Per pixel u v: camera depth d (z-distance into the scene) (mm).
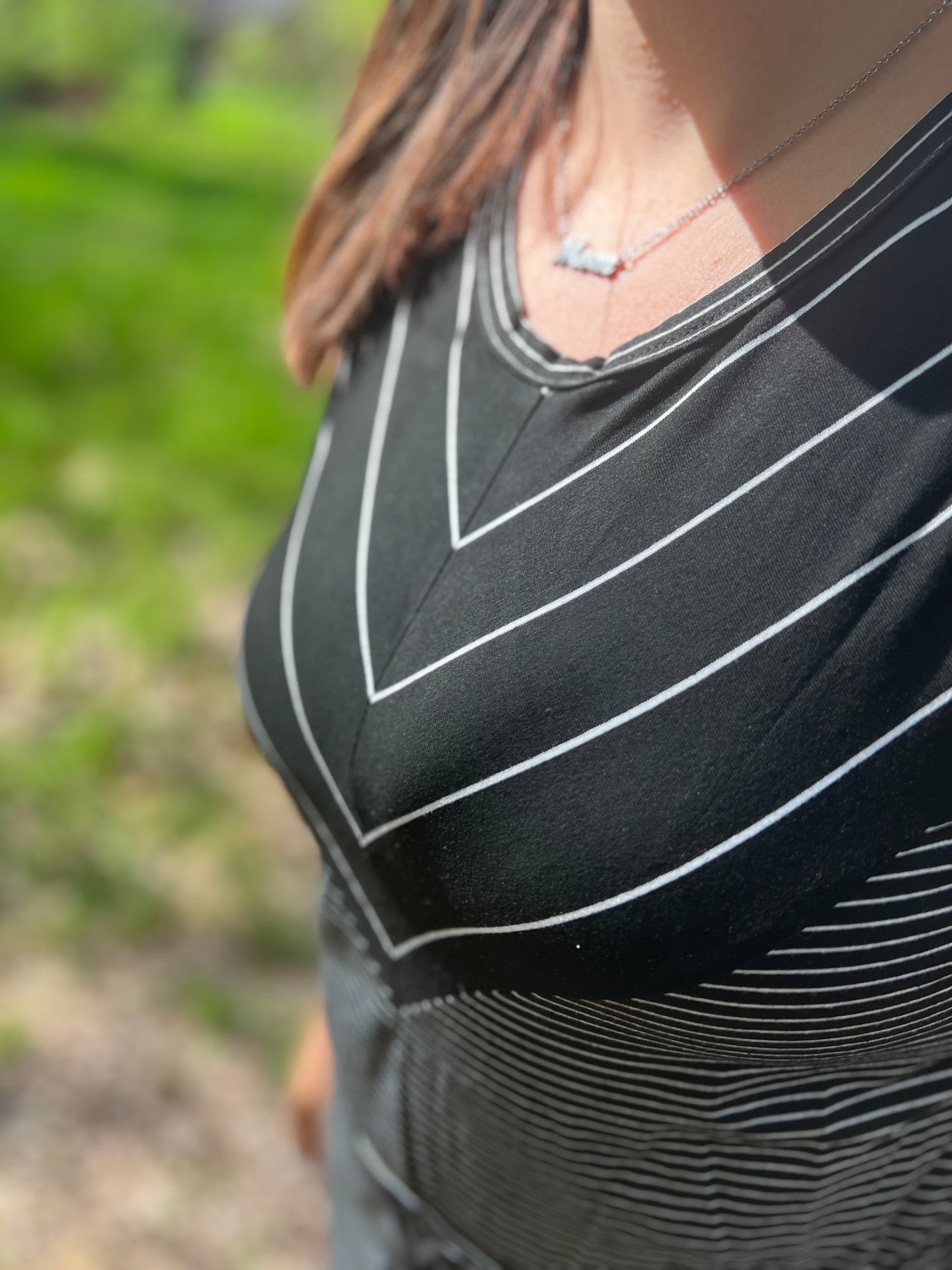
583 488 668
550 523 676
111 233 6562
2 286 5273
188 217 7414
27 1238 1874
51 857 2537
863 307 599
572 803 638
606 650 634
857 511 585
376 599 756
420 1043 836
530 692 652
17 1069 2119
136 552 3617
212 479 4125
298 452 4465
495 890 669
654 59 718
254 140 13805
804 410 603
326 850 859
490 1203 903
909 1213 814
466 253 871
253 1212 1987
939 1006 631
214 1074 2188
